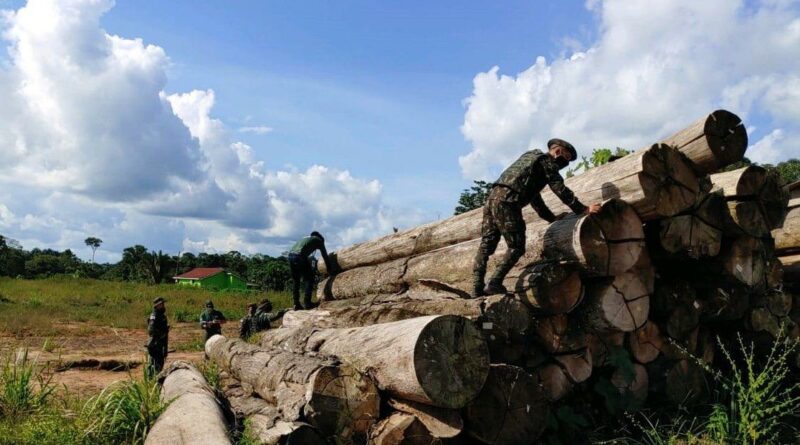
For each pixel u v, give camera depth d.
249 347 7.18
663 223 5.25
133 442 4.59
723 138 5.21
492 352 4.91
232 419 5.23
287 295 33.50
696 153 5.26
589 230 4.95
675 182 5.22
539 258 5.43
